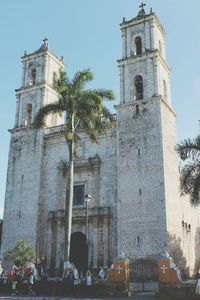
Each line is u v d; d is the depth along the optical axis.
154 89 49.47
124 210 45.22
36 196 52.62
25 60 63.69
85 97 37.25
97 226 47.16
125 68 53.16
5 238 52.84
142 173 45.66
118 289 28.84
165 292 27.06
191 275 47.94
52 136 55.22
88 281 29.88
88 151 51.78
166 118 49.22
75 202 50.34
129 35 55.34
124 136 48.72
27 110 59.97
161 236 41.94
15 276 32.81
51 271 48.28
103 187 48.81
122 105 50.41
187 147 36.31
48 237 50.28
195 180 35.53
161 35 56.84
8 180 56.12
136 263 42.03
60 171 52.59
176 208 46.97
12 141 58.41
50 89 60.31
